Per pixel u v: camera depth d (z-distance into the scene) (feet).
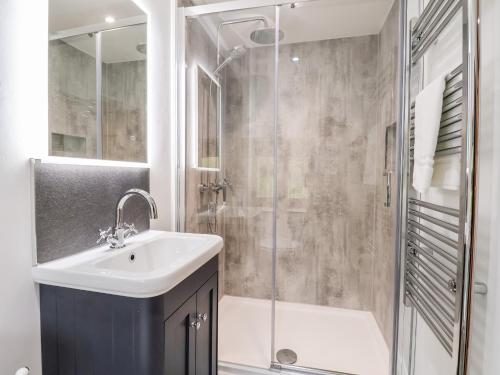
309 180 7.68
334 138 7.45
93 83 3.84
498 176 2.70
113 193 4.14
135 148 4.72
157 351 2.69
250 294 8.05
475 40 2.40
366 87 7.17
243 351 6.12
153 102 5.20
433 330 3.65
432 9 3.72
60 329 2.94
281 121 7.73
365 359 5.93
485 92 2.92
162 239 4.47
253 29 6.87
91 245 3.71
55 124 3.26
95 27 3.86
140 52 4.83
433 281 3.90
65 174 3.33
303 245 7.81
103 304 2.75
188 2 6.36
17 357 2.83
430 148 3.42
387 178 6.12
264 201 7.86
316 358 5.94
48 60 3.17
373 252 7.22
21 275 2.86
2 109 2.71
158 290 2.62
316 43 7.44
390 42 6.04
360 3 5.94
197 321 3.57
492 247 2.77
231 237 8.05
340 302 7.64
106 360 2.78
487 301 2.83
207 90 6.98
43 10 3.11
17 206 2.83
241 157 7.89
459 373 2.61
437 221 3.67
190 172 6.41
